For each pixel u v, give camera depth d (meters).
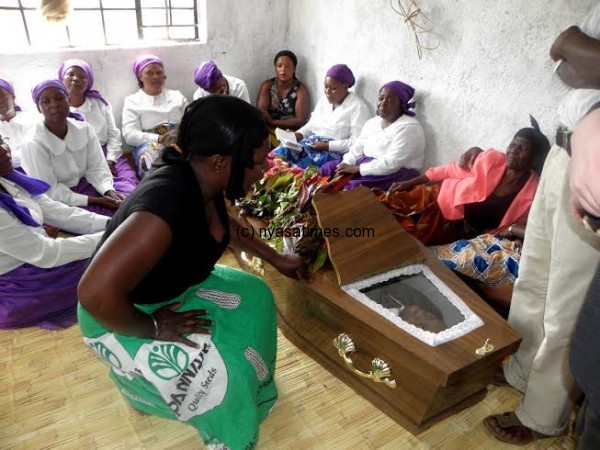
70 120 2.63
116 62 3.36
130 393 1.53
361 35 3.21
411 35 2.84
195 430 1.65
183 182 1.14
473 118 2.65
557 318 1.34
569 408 1.51
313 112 3.60
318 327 1.73
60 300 2.07
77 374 1.83
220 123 1.09
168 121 3.48
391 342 1.40
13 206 1.84
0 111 2.73
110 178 2.79
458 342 1.39
